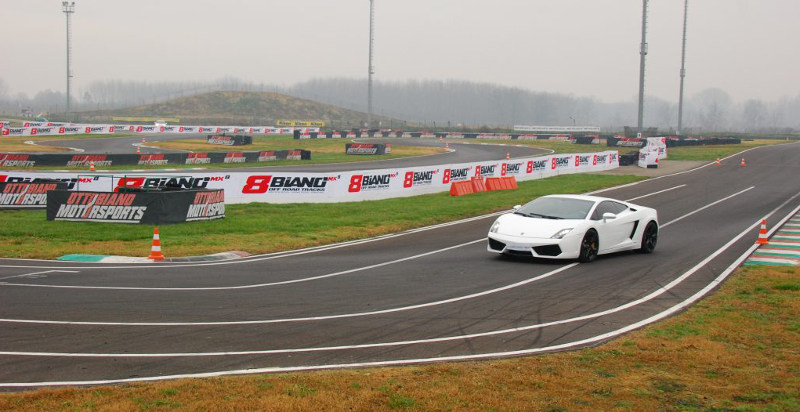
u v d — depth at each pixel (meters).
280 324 9.21
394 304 10.54
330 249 16.69
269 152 48.06
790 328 9.16
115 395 6.17
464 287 11.91
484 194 30.34
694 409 6.15
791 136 110.62
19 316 9.46
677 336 8.74
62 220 20.70
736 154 56.97
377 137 89.62
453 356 7.76
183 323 9.19
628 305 10.62
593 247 14.66
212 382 6.59
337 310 10.09
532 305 10.56
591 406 6.18
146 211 20.19
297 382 6.61
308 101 172.75
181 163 43.62
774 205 27.09
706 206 26.67
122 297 10.83
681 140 66.88
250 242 17.33
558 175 40.72
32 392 6.23
